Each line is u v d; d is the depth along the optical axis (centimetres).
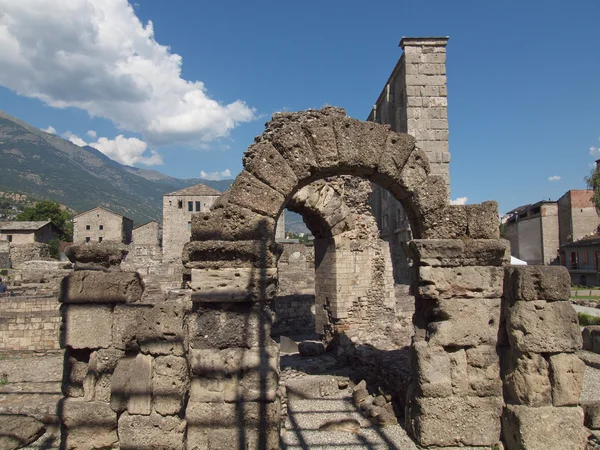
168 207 7125
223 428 724
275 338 2073
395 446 800
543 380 739
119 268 809
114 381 691
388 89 3212
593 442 763
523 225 7406
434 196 885
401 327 1664
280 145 822
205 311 758
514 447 748
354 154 852
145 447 678
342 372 1238
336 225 1585
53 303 2278
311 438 844
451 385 797
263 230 790
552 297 747
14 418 730
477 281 823
